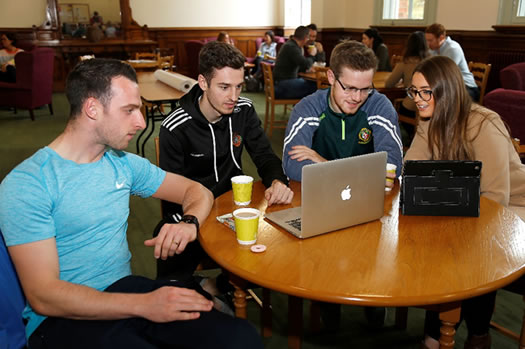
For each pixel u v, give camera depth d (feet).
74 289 3.60
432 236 4.46
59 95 28.53
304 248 4.23
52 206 3.83
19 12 27.76
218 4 32.24
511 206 6.02
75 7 28.55
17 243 3.58
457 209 4.90
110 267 4.26
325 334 6.50
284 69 18.04
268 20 33.86
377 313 6.56
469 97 5.81
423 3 23.43
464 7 21.15
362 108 6.36
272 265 3.92
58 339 3.69
